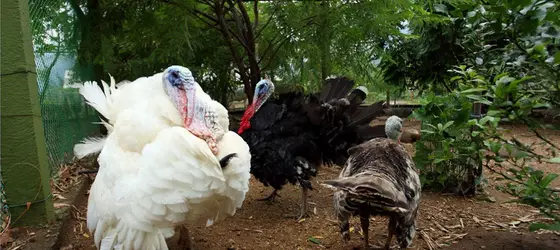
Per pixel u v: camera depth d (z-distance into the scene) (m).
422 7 7.36
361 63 7.96
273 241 4.19
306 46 7.28
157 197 2.76
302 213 4.79
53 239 3.59
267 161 4.72
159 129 3.12
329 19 6.94
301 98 5.11
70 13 5.96
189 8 6.62
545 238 4.20
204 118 3.21
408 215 3.39
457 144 4.73
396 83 10.53
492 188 5.69
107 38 6.96
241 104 11.50
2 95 3.60
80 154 3.79
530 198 3.48
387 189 3.00
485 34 3.58
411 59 9.82
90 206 3.15
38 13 4.69
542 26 3.07
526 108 3.31
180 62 7.12
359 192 2.96
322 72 8.05
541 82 3.30
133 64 7.70
